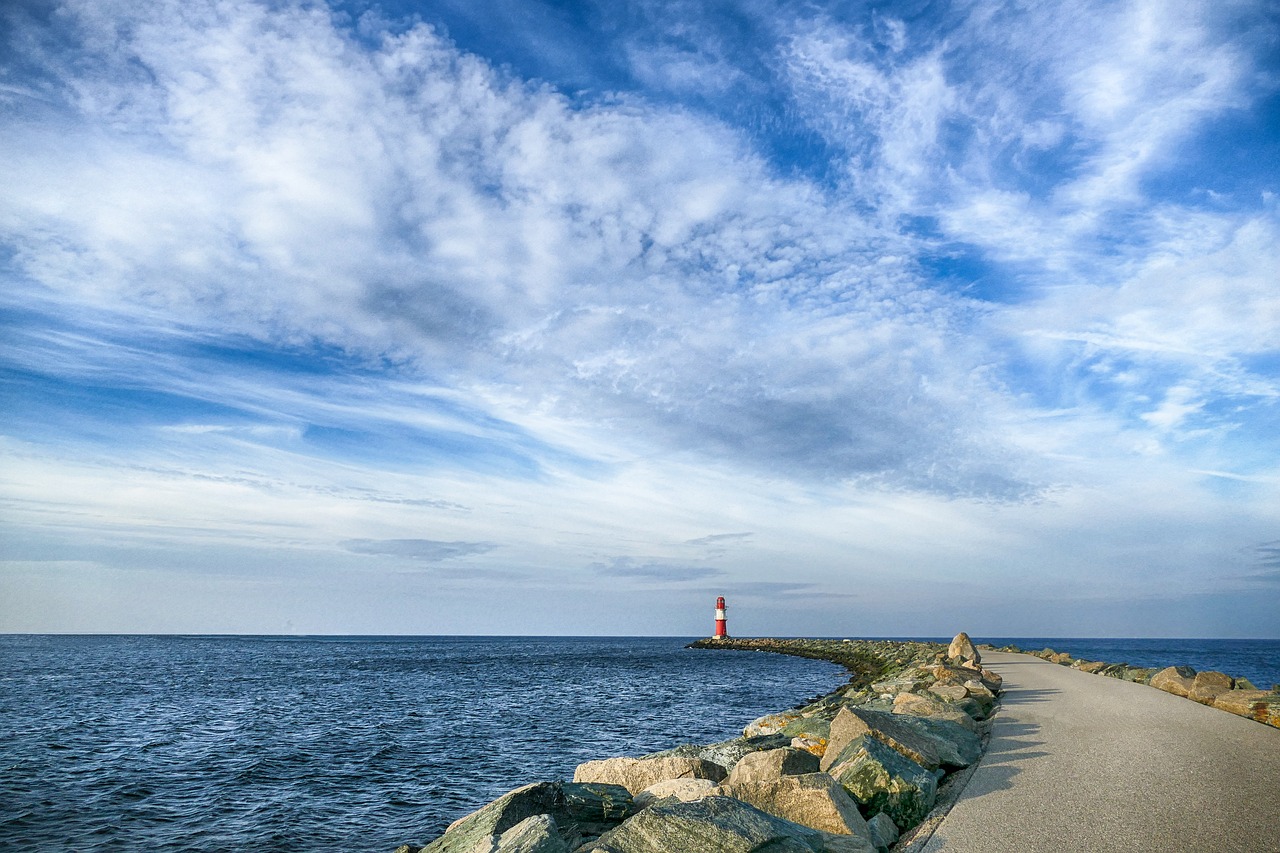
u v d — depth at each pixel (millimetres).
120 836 15055
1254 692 14516
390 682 51531
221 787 19078
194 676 55938
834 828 6969
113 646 130000
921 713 12633
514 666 72438
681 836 6270
